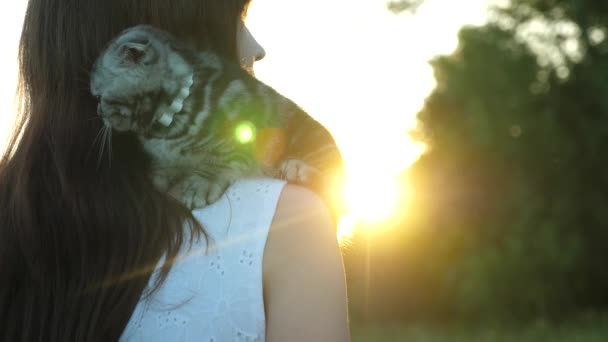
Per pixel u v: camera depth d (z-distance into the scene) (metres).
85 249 1.49
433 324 20.11
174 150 1.89
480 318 18.84
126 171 1.55
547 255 17.95
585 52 18.23
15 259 1.57
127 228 1.48
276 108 2.17
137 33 1.64
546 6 18.59
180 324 1.41
